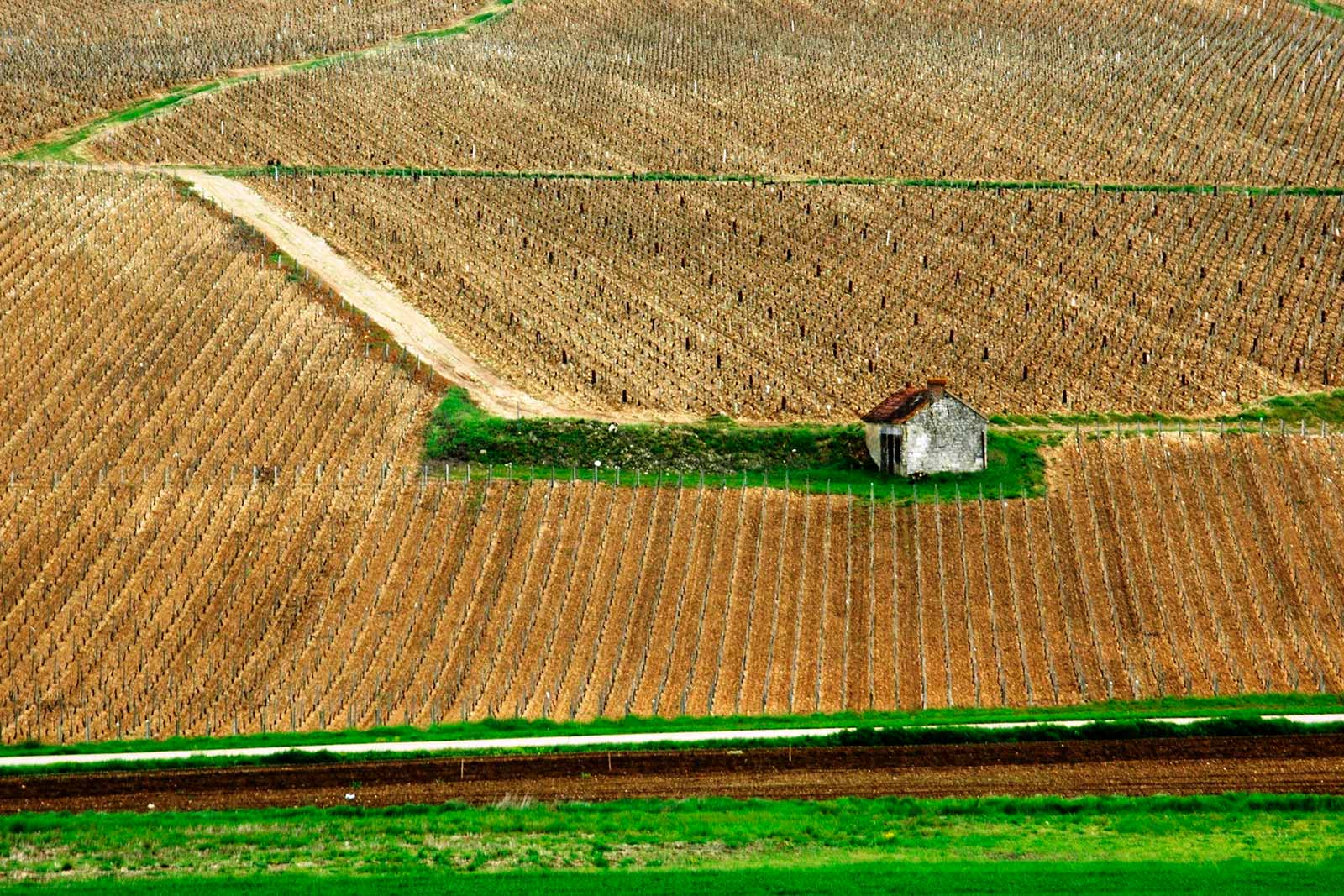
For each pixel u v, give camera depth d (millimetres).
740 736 104938
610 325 180125
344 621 124188
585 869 82812
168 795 97000
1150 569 129000
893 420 144625
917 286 192875
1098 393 163875
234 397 158750
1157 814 91500
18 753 106062
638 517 137500
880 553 131750
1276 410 160750
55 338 168875
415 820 91062
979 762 100812
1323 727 105125
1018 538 133750
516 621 123500
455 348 172625
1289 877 81062
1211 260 198250
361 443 150500
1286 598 125062
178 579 129500
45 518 137500
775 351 174375
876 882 80500
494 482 143125
